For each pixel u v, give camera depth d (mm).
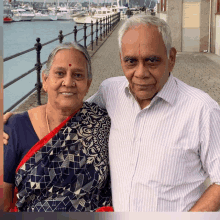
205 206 1512
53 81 1547
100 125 1664
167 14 13555
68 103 1548
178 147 1536
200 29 13469
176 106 1548
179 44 13719
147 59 1520
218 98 6051
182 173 1560
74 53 1553
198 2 13312
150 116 1587
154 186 1553
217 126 1513
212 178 1548
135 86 1585
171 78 1603
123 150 1631
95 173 1571
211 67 9617
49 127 1589
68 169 1534
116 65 9992
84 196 1569
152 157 1563
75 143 1545
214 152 1522
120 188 1617
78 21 32250
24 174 1516
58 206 1525
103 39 18047
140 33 1510
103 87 1843
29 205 1562
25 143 1557
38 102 5637
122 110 1689
